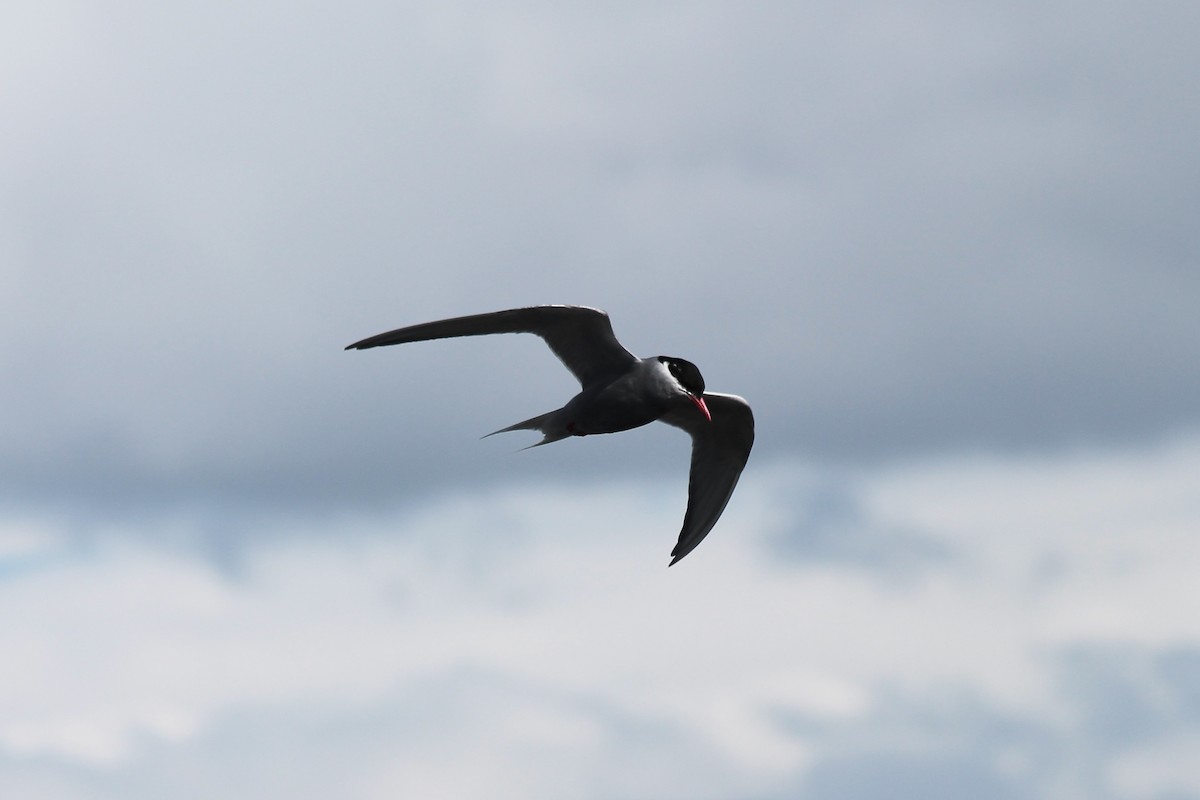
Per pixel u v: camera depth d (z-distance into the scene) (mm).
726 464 19203
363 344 16266
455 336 16625
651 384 16719
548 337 16875
